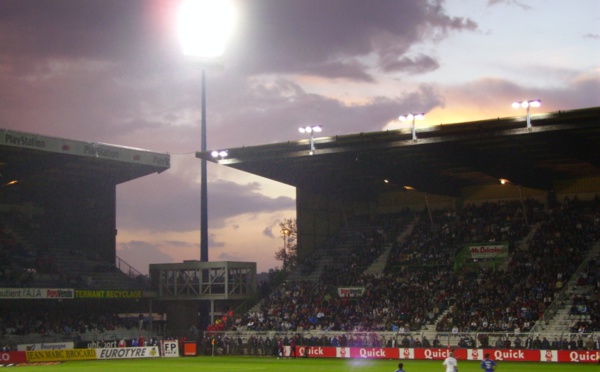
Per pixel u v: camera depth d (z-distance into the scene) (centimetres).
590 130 5769
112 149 7912
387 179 7462
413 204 9175
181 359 7031
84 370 5647
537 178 7938
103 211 9012
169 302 8531
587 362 5828
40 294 7238
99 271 8419
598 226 7431
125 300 8400
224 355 7506
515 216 8125
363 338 6931
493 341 6359
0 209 8438
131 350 7331
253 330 7694
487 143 6378
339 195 9250
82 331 7669
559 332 6181
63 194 8825
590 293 6606
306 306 7881
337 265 8575
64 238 8700
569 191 8275
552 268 7031
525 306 6644
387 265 8094
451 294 7250
